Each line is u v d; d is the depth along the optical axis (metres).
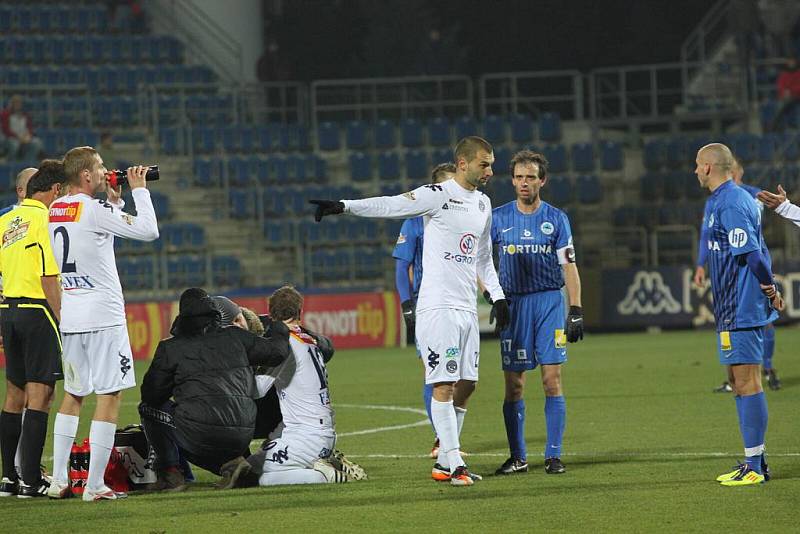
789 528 21.84
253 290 82.81
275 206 96.12
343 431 40.25
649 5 128.00
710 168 27.44
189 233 91.75
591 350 72.81
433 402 28.02
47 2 111.25
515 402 29.89
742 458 31.06
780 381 51.97
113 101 102.00
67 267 26.48
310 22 132.62
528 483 27.62
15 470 28.33
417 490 26.80
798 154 102.62
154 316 77.06
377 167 101.06
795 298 88.56
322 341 29.39
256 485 28.16
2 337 28.31
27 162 93.62
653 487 26.58
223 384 27.52
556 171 102.31
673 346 73.69
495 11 133.00
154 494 27.22
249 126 102.25
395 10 132.25
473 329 28.19
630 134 108.81
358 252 93.19
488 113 129.75
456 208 27.67
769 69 112.88
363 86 125.31
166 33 113.38
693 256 91.94
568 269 30.00
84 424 43.38
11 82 103.12
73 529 22.98
